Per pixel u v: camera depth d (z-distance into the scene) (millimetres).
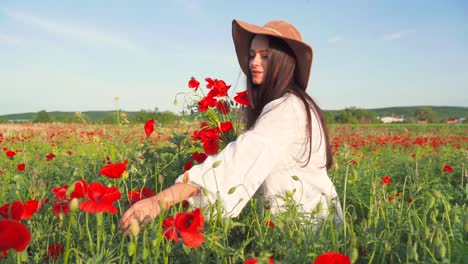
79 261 1448
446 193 3855
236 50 2854
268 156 2021
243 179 1978
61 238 2062
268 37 2332
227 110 2744
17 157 5664
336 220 2234
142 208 1699
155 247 1450
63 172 4145
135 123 8781
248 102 2594
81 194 1660
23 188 3189
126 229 1650
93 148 6859
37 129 15367
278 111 2115
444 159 6230
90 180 3555
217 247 1702
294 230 1745
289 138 2102
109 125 9094
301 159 2172
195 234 1349
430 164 5816
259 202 2273
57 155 6441
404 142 11141
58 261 1806
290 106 2141
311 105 2299
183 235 1336
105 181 3205
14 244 1192
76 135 10562
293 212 1819
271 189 2197
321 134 2275
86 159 4977
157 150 3025
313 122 2250
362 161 6129
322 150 2275
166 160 3004
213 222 1824
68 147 8273
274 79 2311
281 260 1570
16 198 2910
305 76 2373
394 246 1795
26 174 3840
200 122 2889
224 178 1955
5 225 1174
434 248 1579
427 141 10977
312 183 2221
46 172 4109
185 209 2158
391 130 28531
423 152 9305
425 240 1688
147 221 1643
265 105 2232
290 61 2322
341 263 1289
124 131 4578
